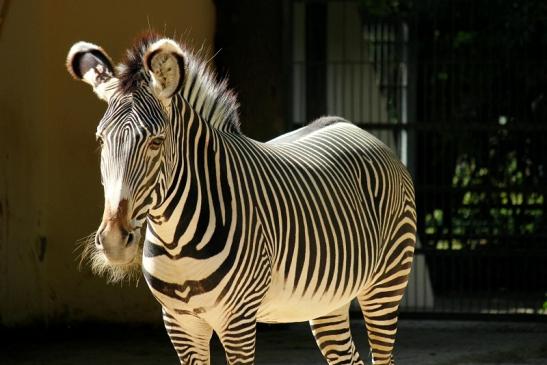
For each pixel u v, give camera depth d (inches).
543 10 793.6
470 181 825.5
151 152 301.4
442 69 823.7
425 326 684.7
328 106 814.5
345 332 426.0
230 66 682.2
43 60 656.4
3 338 615.5
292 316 377.1
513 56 808.3
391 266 429.7
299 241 364.2
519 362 578.9
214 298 333.4
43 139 660.1
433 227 785.6
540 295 818.2
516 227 755.4
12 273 626.5
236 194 341.7
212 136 343.0
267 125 683.4
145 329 661.3
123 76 311.0
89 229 661.3
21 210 636.7
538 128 719.1
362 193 413.4
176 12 660.7
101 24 654.5
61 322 659.4
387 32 789.2
